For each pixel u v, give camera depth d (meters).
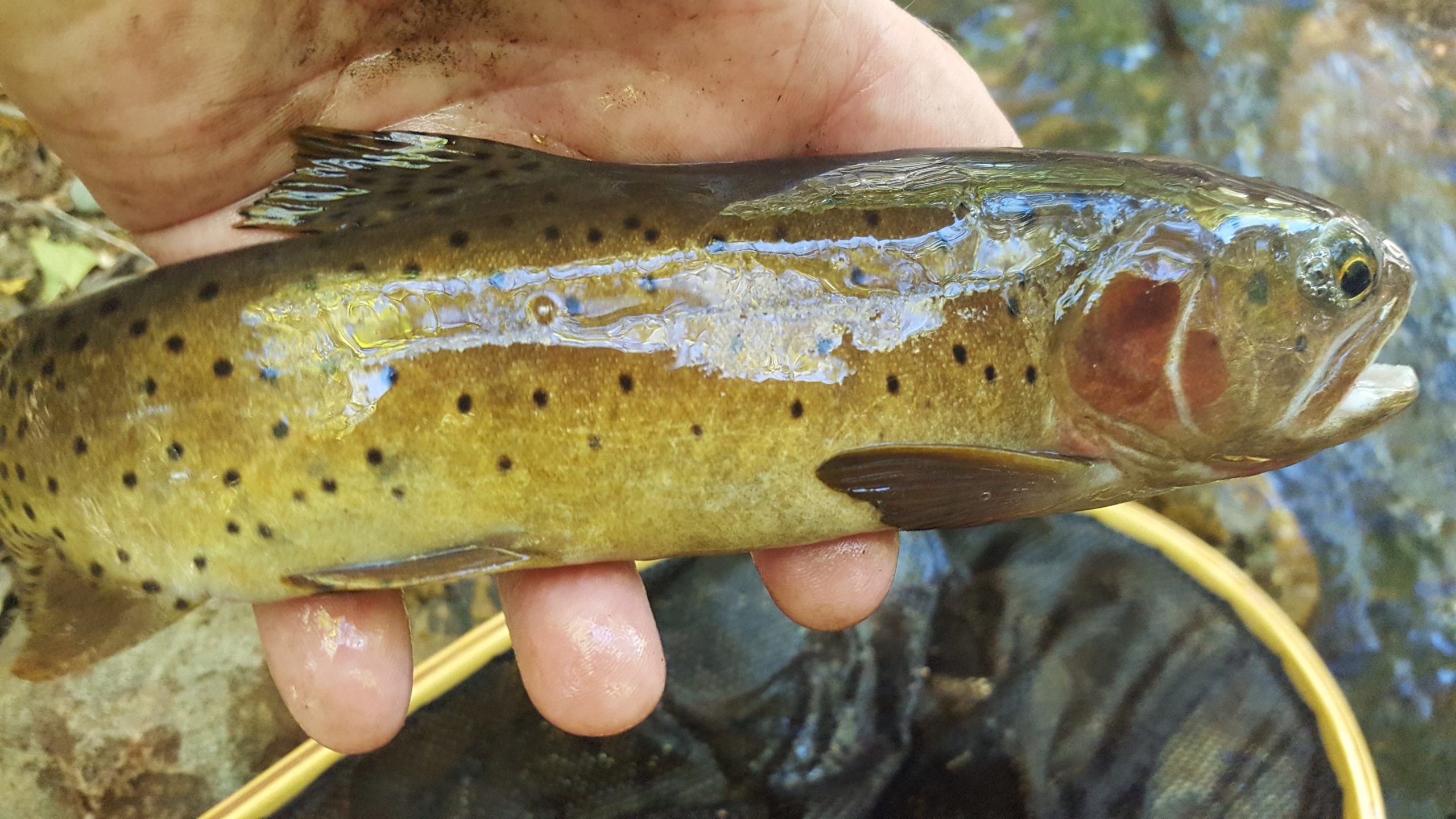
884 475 0.13
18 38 0.13
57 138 0.14
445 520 0.13
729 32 0.15
